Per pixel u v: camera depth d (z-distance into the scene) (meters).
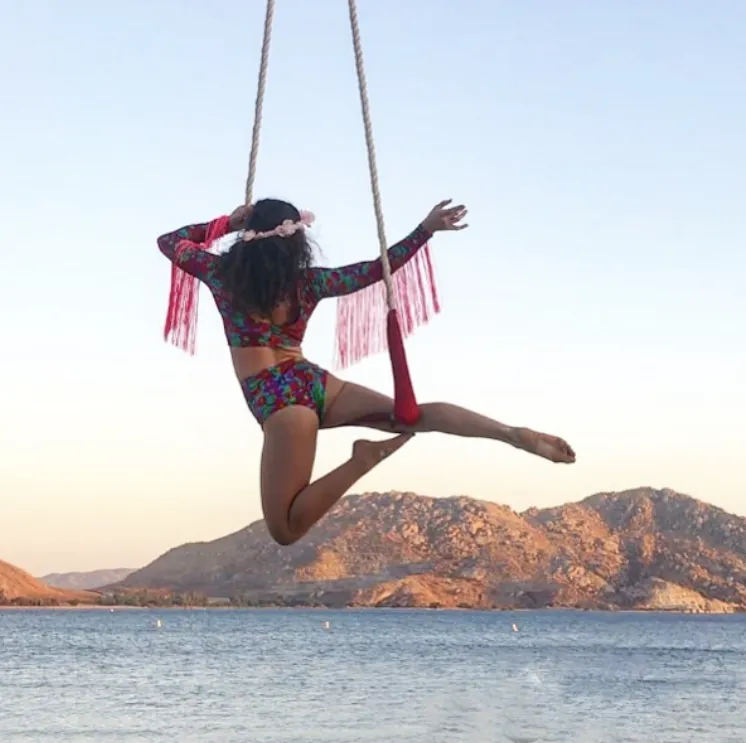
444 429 5.14
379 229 5.46
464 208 5.50
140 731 28.78
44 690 41.56
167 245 5.59
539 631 137.50
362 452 5.05
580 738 27.92
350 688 43.16
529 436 4.97
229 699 38.12
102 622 155.88
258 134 5.70
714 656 76.88
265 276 5.26
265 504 5.12
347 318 5.48
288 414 5.15
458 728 29.61
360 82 5.63
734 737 28.58
